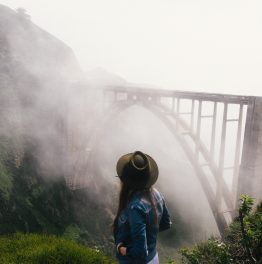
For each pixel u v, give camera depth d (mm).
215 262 6352
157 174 3049
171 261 7227
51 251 6730
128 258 2871
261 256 5070
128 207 2859
